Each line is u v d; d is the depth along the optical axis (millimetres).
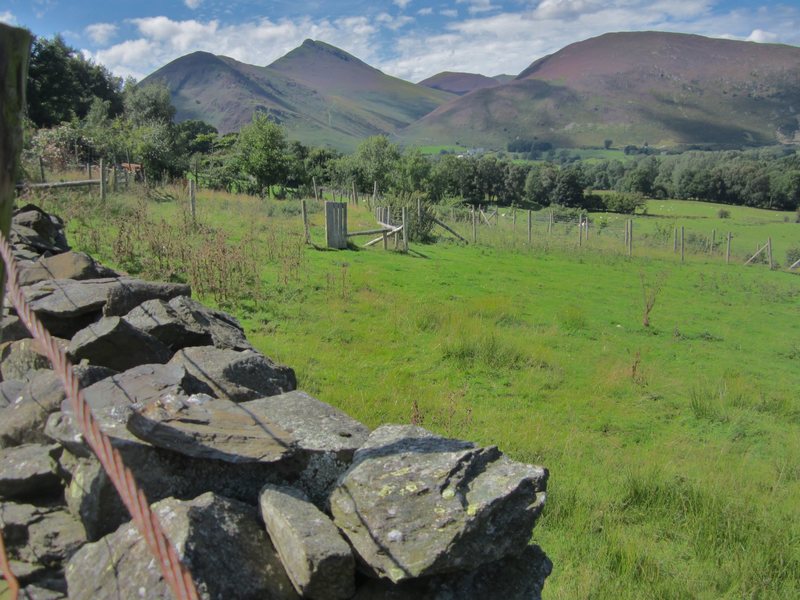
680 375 15531
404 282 20953
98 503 3066
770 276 36344
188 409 3686
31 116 59531
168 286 6961
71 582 2805
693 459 10539
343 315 15797
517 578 3309
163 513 2881
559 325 18719
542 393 12953
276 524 3094
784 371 17016
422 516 3105
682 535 7809
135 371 4559
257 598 2828
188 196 27859
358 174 67688
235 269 16875
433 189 69938
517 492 3227
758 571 7055
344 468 3619
